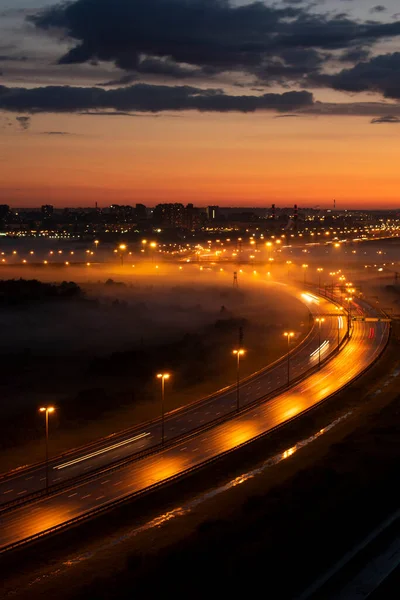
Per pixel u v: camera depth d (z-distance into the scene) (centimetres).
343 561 7212
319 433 11944
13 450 10725
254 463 10319
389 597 6612
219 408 13012
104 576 6938
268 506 8544
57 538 7644
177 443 10862
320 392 14288
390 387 15138
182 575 6850
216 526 7962
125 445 10825
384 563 7225
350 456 10562
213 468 9856
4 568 7069
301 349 18875
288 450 11000
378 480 9406
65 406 13250
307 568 7075
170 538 7812
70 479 9162
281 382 15125
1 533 7700
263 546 7406
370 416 12862
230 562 7056
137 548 7575
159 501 8762
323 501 8688
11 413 13350
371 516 8319
